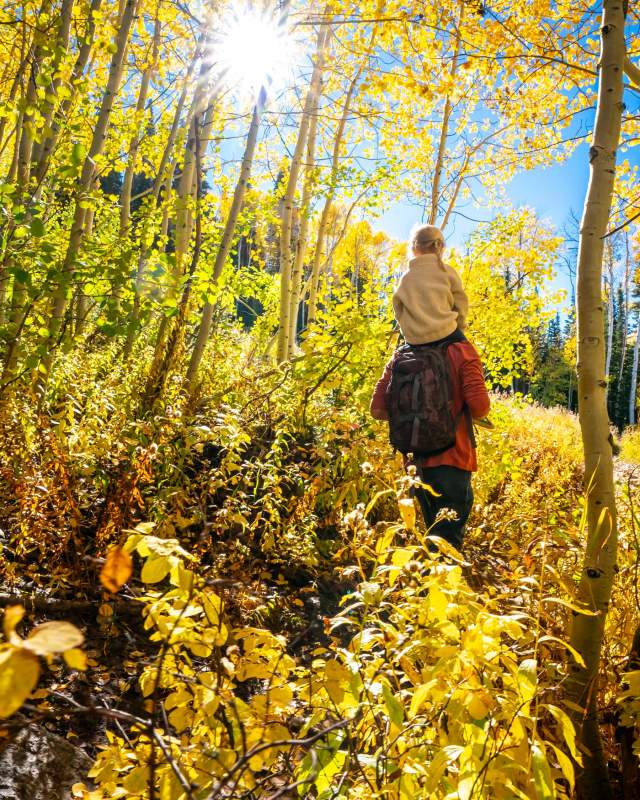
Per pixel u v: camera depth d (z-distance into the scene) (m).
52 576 2.66
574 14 4.65
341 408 4.69
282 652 1.50
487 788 1.25
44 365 3.55
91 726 2.03
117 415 4.05
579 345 2.24
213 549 3.00
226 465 3.42
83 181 4.38
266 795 1.57
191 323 5.58
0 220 3.50
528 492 6.02
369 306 6.12
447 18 4.55
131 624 2.66
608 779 1.95
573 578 2.37
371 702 1.42
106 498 3.09
